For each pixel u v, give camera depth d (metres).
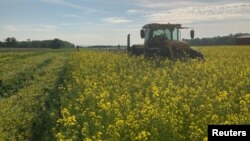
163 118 10.43
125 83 17.98
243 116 10.77
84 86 17.77
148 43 29.56
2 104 14.84
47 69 27.50
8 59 38.53
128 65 26.38
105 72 22.84
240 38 84.00
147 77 19.02
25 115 12.88
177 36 29.81
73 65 27.81
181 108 12.64
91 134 10.18
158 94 14.45
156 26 29.58
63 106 13.83
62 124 11.67
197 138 9.34
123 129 9.98
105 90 15.76
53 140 10.52
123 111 12.27
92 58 31.72
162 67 25.39
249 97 12.42
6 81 20.67
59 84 19.95
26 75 23.89
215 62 26.80
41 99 15.57
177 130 10.07
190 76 20.78
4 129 11.56
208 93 15.08
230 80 18.50
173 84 18.25
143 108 11.74
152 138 9.38
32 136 11.25
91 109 12.65
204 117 10.84
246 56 36.06
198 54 28.80
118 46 55.44
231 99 13.57
